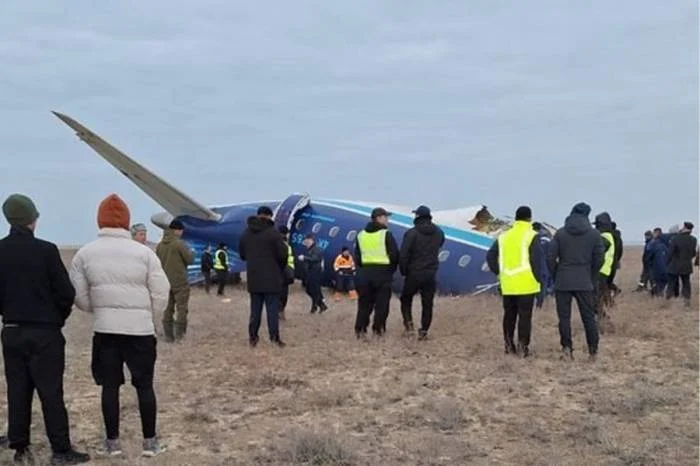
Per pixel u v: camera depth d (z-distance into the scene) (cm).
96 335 632
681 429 693
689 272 1642
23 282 604
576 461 607
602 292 1298
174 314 1304
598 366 974
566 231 1016
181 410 787
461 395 834
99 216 640
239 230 2528
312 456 620
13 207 612
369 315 1230
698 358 1018
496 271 1075
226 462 617
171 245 1236
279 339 1158
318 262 1753
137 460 620
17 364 614
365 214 2386
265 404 808
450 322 1399
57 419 613
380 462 607
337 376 938
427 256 1189
